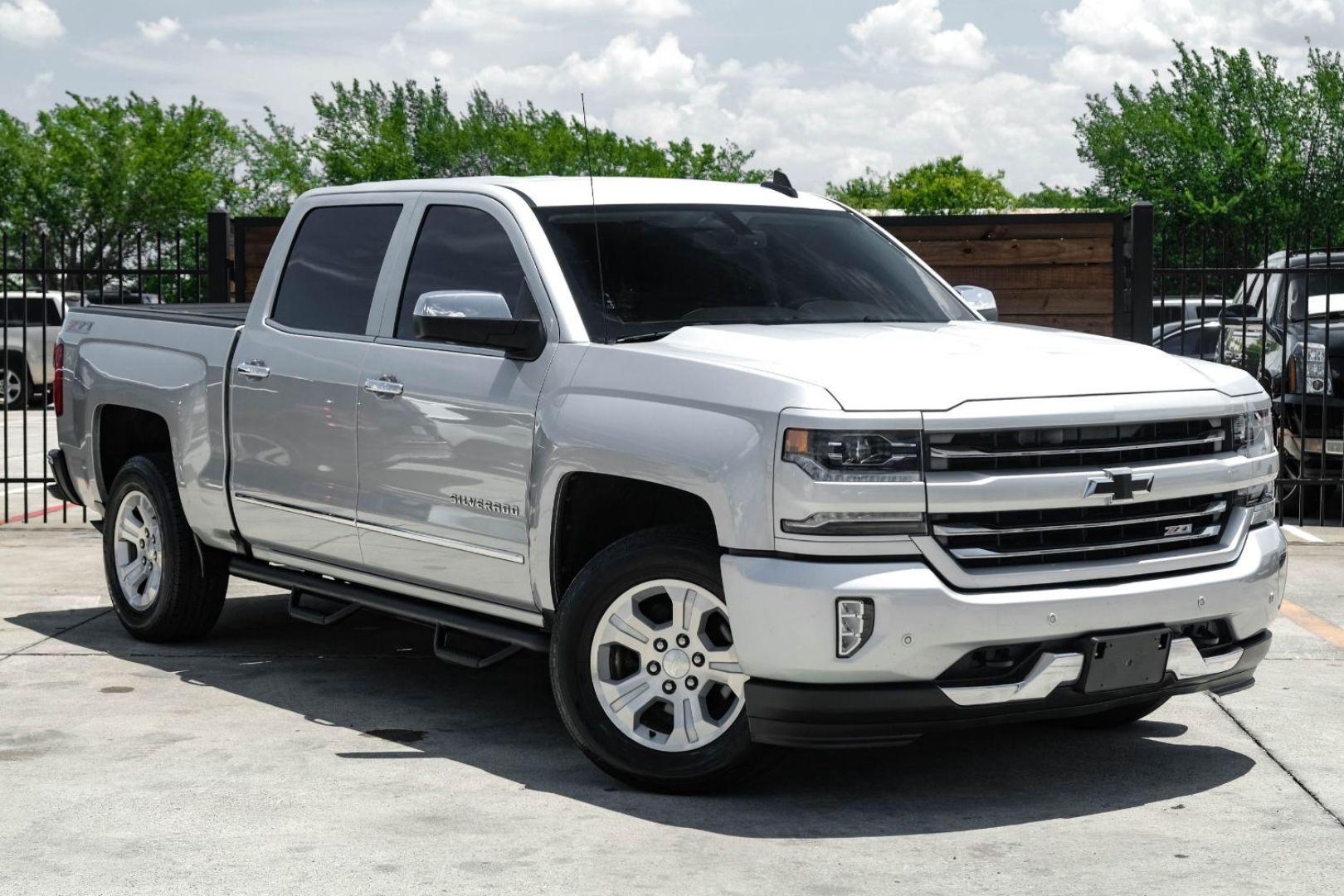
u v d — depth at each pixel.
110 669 7.12
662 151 70.81
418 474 5.92
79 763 5.52
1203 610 5.02
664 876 4.36
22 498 14.80
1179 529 5.07
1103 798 5.14
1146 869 4.43
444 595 6.02
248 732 5.99
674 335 5.38
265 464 6.72
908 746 5.81
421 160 65.69
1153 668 4.93
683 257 5.87
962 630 4.63
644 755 5.12
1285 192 50.28
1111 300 11.91
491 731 6.04
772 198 6.59
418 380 5.92
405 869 4.41
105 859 4.49
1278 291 13.30
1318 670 7.13
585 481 5.40
